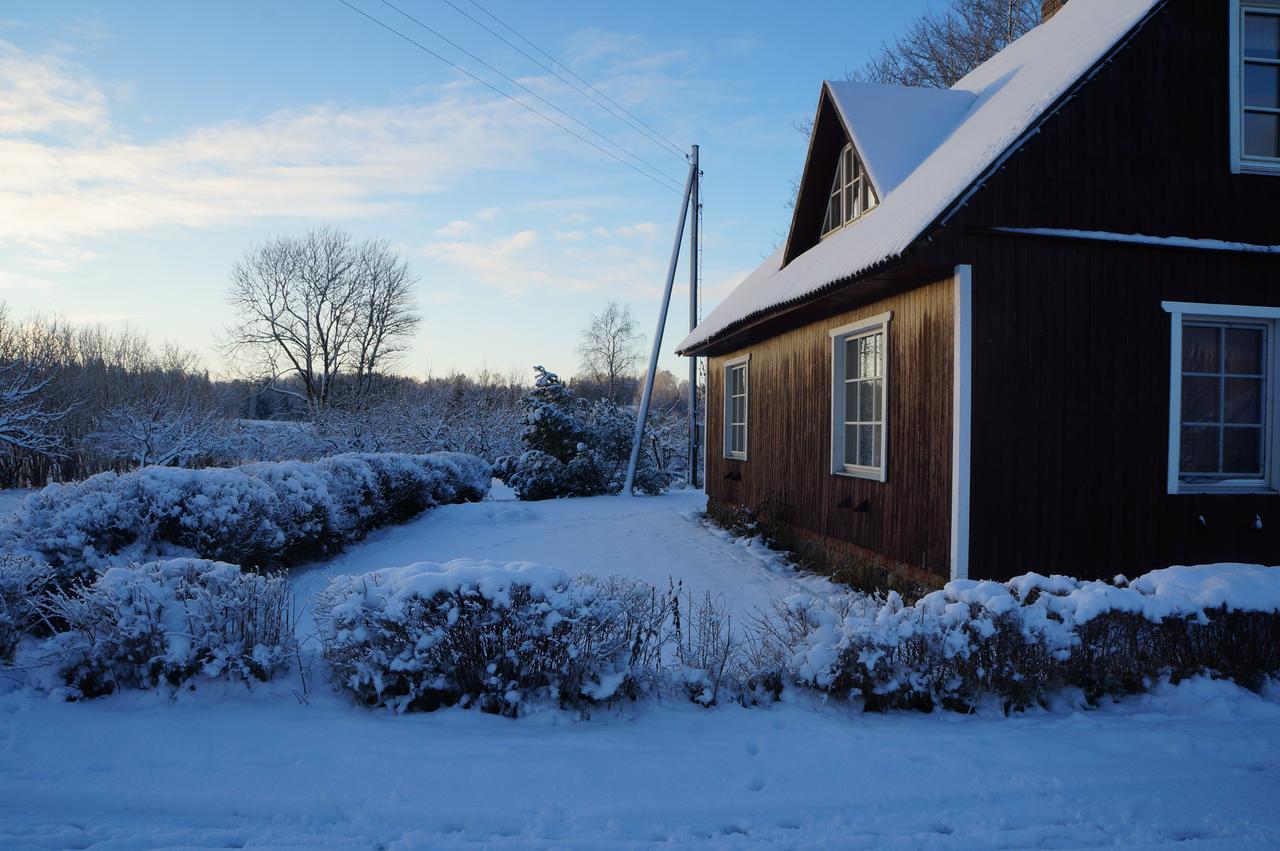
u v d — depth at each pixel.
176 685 5.34
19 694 5.27
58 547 7.36
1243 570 5.87
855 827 3.74
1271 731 4.86
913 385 7.92
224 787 4.05
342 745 4.52
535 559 11.57
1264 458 7.68
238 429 31.92
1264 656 5.57
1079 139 7.21
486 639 5.03
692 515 15.48
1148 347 7.36
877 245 7.59
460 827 3.73
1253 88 7.72
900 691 5.21
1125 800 4.01
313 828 3.71
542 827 3.71
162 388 32.53
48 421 27.09
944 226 6.87
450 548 12.68
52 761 4.34
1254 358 7.79
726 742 4.66
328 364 43.97
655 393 62.28
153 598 5.41
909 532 7.96
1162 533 7.36
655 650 5.65
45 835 3.60
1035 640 5.23
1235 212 7.50
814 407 10.48
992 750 4.55
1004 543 7.09
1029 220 7.07
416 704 5.09
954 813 3.88
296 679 5.49
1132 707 5.31
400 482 15.46
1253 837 3.67
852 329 9.33
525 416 22.28
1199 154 7.45
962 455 7.05
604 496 20.97
